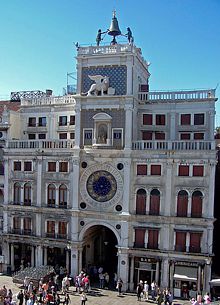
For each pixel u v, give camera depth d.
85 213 37.19
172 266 34.28
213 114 36.00
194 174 33.88
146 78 43.25
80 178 37.47
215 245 37.81
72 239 37.53
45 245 38.81
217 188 39.06
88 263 40.78
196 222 33.62
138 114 38.28
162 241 34.75
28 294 29.58
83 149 37.06
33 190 39.59
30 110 43.12
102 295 33.69
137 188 35.62
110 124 36.34
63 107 41.44
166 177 34.62
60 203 38.59
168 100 37.31
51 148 38.41
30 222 39.88
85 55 37.03
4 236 40.59
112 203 36.41
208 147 33.44
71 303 31.16
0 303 27.16
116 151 35.75
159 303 30.36
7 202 40.75
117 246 35.91
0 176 42.28
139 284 32.97
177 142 34.38
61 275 37.81
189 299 33.47
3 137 42.41
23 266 39.50
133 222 35.66
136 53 36.72
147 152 35.03
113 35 38.28
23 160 39.94
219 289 33.19
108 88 36.28
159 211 34.94
